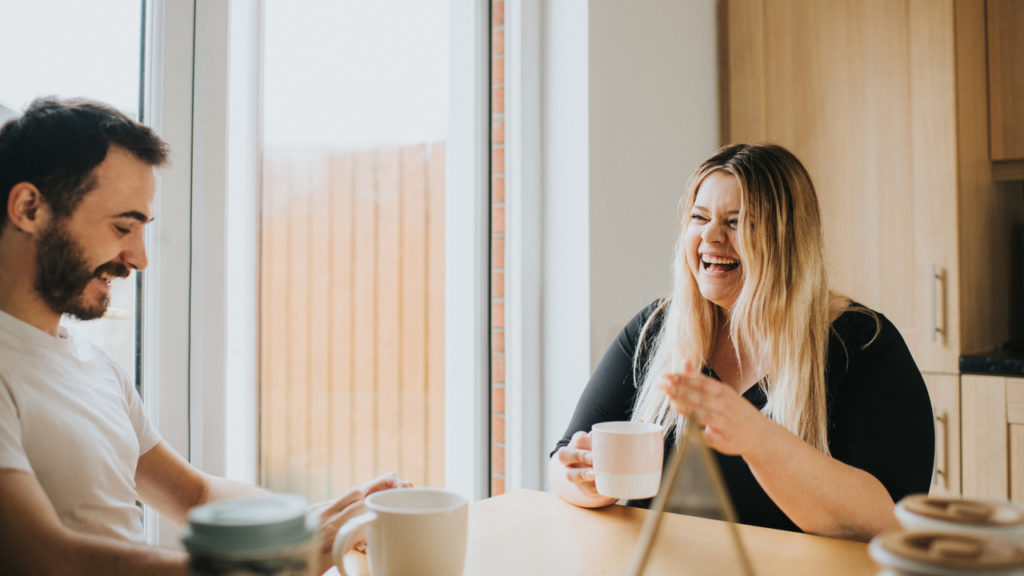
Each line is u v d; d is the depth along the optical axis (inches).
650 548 21.9
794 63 101.7
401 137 76.2
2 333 33.6
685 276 54.5
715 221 51.7
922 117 92.0
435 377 79.5
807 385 48.3
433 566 27.6
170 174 52.9
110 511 35.7
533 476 82.0
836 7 98.3
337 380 70.9
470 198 81.0
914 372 48.5
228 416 61.6
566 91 81.3
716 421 35.8
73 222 34.3
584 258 79.8
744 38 104.5
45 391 34.3
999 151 97.9
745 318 50.1
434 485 79.3
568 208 81.2
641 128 88.8
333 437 70.7
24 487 29.8
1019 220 108.8
